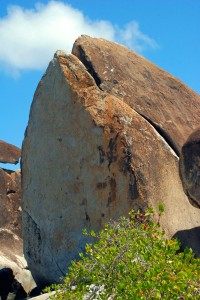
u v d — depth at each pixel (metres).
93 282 7.36
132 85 14.94
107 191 13.34
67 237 13.92
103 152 13.46
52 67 14.51
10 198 20.75
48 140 14.49
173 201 13.59
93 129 13.61
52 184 14.32
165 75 16.17
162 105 15.03
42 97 14.72
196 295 6.12
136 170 13.14
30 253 15.00
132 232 7.39
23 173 15.27
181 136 14.66
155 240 6.93
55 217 14.20
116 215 13.13
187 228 13.59
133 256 6.79
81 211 13.71
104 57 15.11
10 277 16.88
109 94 14.04
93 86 14.12
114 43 16.00
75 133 13.94
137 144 13.45
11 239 19.73
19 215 20.67
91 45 15.18
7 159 21.78
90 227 13.52
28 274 17.14
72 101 14.01
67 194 13.99
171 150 14.19
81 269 7.47
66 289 7.80
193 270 6.43
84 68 14.33
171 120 14.84
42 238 14.59
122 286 6.35
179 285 5.92
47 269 14.58
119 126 13.52
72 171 13.94
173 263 6.41
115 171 13.29
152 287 6.00
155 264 6.25
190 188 12.78
